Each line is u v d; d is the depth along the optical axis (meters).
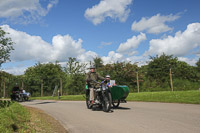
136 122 5.90
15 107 7.52
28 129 5.02
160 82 32.28
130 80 31.77
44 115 7.97
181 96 13.47
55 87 29.27
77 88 30.95
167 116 6.71
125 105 10.62
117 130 5.06
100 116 7.25
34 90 30.62
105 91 8.45
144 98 14.36
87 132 5.03
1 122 4.68
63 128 5.59
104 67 32.22
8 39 15.20
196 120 5.88
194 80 32.66
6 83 28.78
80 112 8.51
